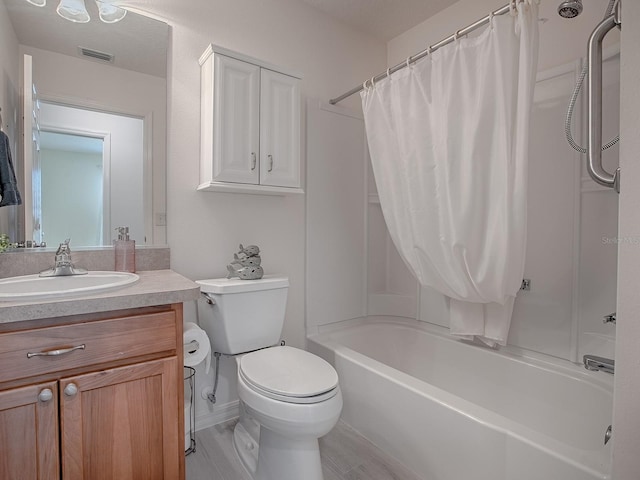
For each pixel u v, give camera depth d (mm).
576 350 1641
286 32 2113
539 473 1117
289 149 1862
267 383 1319
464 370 2006
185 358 1463
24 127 1420
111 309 1015
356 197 2441
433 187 1640
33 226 1431
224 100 1653
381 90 1861
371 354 2357
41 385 942
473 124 1453
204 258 1829
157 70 1701
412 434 1515
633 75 834
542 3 1770
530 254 1804
